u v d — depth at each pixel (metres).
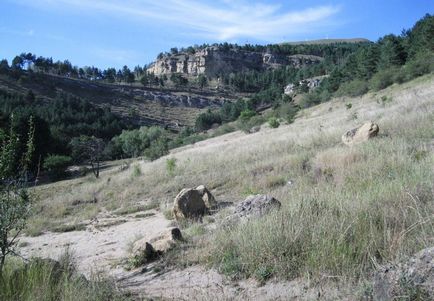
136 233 10.02
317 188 8.09
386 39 69.75
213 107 160.38
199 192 11.09
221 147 28.62
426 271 3.34
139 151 73.00
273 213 6.33
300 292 4.28
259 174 13.89
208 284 5.17
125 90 154.62
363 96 51.09
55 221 14.19
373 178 8.27
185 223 9.63
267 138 26.30
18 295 4.32
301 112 58.50
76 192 20.69
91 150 52.81
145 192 16.50
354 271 4.18
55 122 86.75
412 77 46.44
